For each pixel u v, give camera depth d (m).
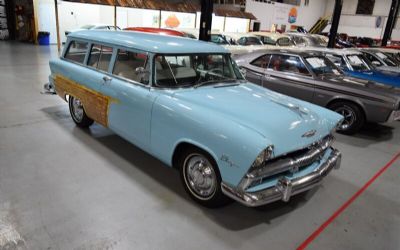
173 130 3.01
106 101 3.84
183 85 3.40
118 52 3.76
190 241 2.59
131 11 20.08
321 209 3.21
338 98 5.57
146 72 3.30
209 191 2.94
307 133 2.88
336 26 13.97
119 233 2.61
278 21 26.48
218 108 2.97
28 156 3.85
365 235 2.85
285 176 2.79
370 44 25.75
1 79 7.84
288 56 6.11
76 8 17.75
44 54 12.87
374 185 3.83
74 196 3.08
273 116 2.92
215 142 2.64
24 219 2.70
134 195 3.18
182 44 3.59
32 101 6.17
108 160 3.89
